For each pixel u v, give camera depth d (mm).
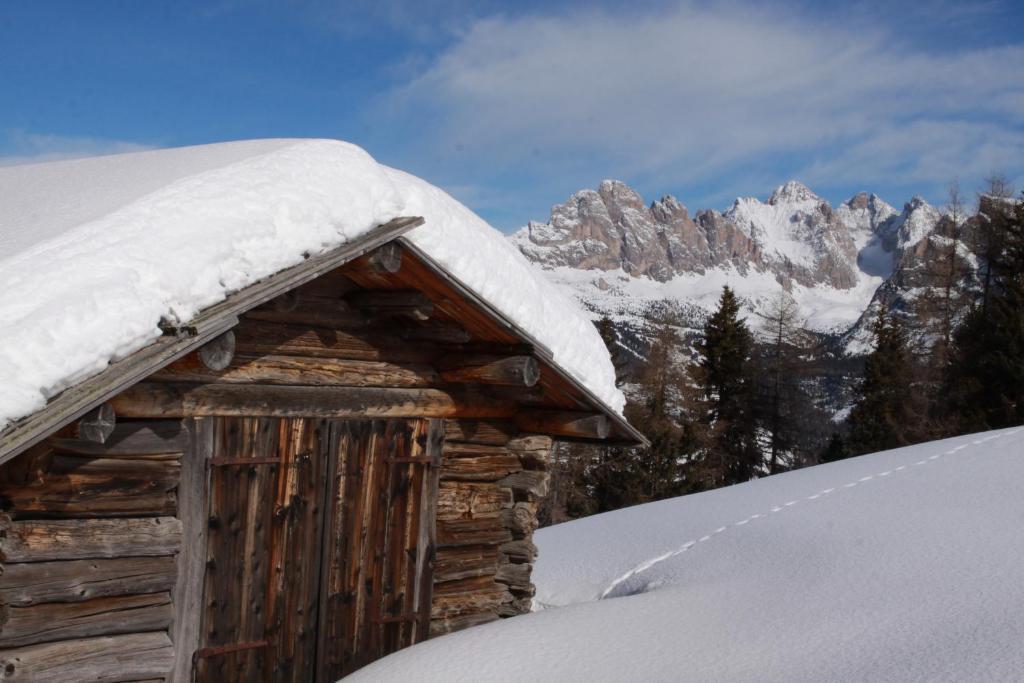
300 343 5824
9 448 3650
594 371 7328
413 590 6566
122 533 4898
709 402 37656
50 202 5586
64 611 4684
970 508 10094
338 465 6055
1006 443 13539
